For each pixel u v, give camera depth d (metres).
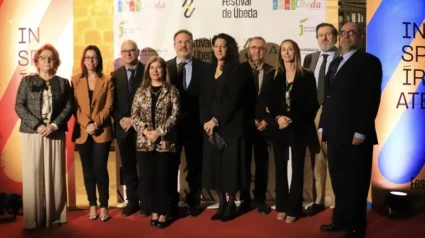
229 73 3.74
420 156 4.32
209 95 3.80
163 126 3.57
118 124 3.97
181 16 4.21
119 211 4.21
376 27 4.23
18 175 4.21
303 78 3.78
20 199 3.99
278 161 3.88
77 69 4.18
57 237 3.49
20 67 4.14
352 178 3.37
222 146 3.72
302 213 4.07
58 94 3.66
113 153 4.30
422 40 4.26
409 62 4.25
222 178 3.77
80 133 3.82
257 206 4.16
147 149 3.62
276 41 4.24
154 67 3.62
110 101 3.87
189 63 4.12
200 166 4.09
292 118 3.73
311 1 4.23
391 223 3.87
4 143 4.18
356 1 4.21
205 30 4.21
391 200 4.02
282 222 3.86
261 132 4.07
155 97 3.65
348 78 3.30
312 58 4.23
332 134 3.39
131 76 4.03
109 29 4.18
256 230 3.65
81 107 3.80
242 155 3.77
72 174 4.26
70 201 4.27
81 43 4.18
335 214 3.58
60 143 3.73
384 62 4.24
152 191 3.75
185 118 4.02
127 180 4.07
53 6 4.14
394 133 4.29
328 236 3.49
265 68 4.16
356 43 3.41
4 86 4.14
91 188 3.92
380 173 4.32
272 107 3.85
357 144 3.28
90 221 3.90
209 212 4.18
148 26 4.19
